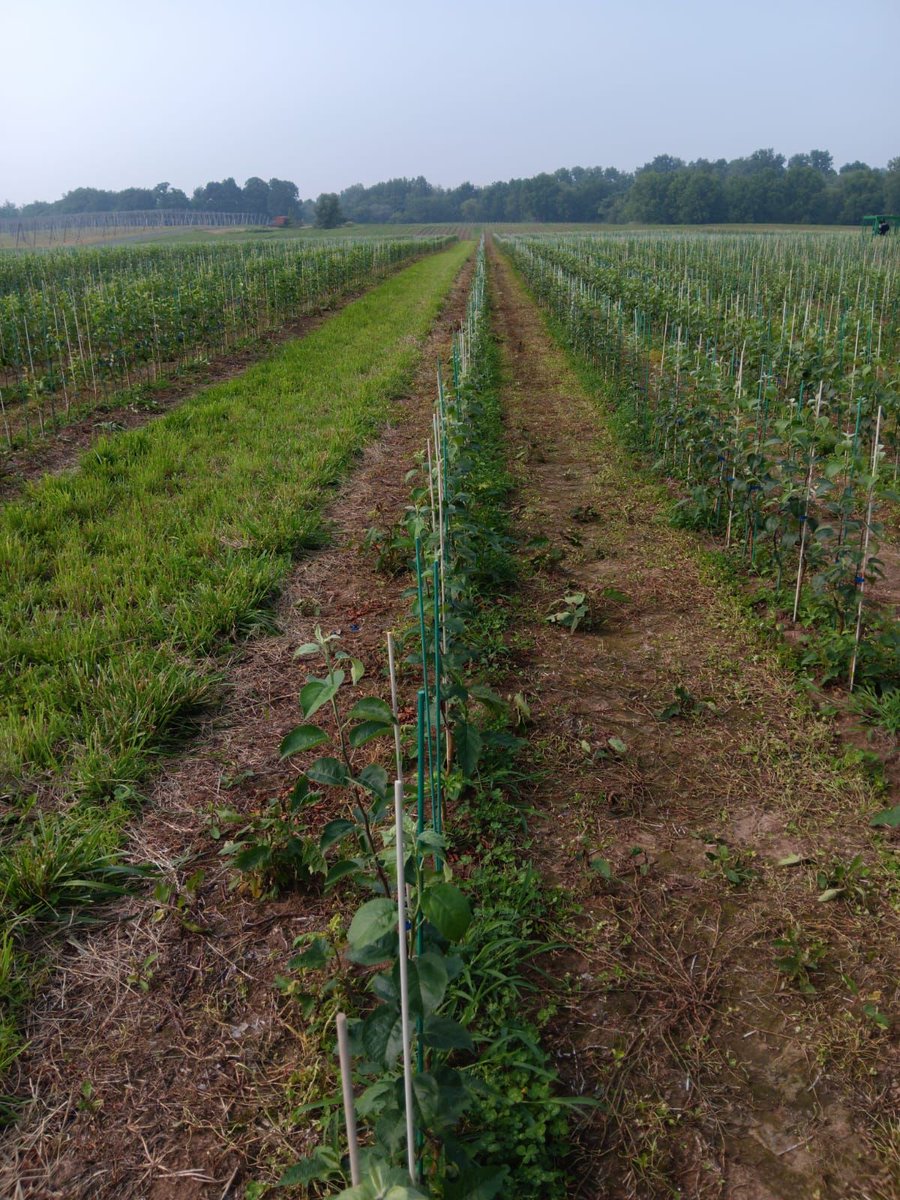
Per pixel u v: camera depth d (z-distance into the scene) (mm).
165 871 3457
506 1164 2291
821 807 3852
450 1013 2795
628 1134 2451
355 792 3848
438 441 5586
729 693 4820
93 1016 2818
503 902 3230
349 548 6918
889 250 31594
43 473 8617
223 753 4242
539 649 5375
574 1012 2846
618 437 10328
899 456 8617
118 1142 2424
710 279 24297
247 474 8297
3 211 161500
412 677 4914
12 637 4945
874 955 3041
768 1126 2475
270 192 180750
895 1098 2535
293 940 3127
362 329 18547
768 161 173875
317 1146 2332
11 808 3721
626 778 4090
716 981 2965
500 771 3990
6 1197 2270
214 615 5371
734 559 6574
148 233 102062
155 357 13242
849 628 5074
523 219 167000
